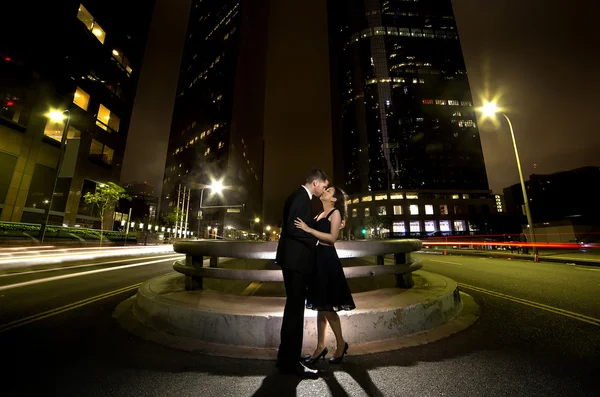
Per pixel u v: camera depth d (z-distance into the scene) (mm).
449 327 3104
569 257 13906
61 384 1954
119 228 37469
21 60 19594
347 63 92125
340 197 2539
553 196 82562
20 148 19375
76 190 24297
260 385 1958
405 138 77375
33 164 20344
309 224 2367
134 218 47125
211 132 80500
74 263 10961
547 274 7836
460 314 3586
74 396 1803
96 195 23625
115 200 25281
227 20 94500
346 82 91938
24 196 19609
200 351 2510
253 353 2461
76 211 24234
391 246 3527
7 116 18797
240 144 86500
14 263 10281
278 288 4863
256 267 5457
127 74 31875
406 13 88812
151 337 2838
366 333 2701
